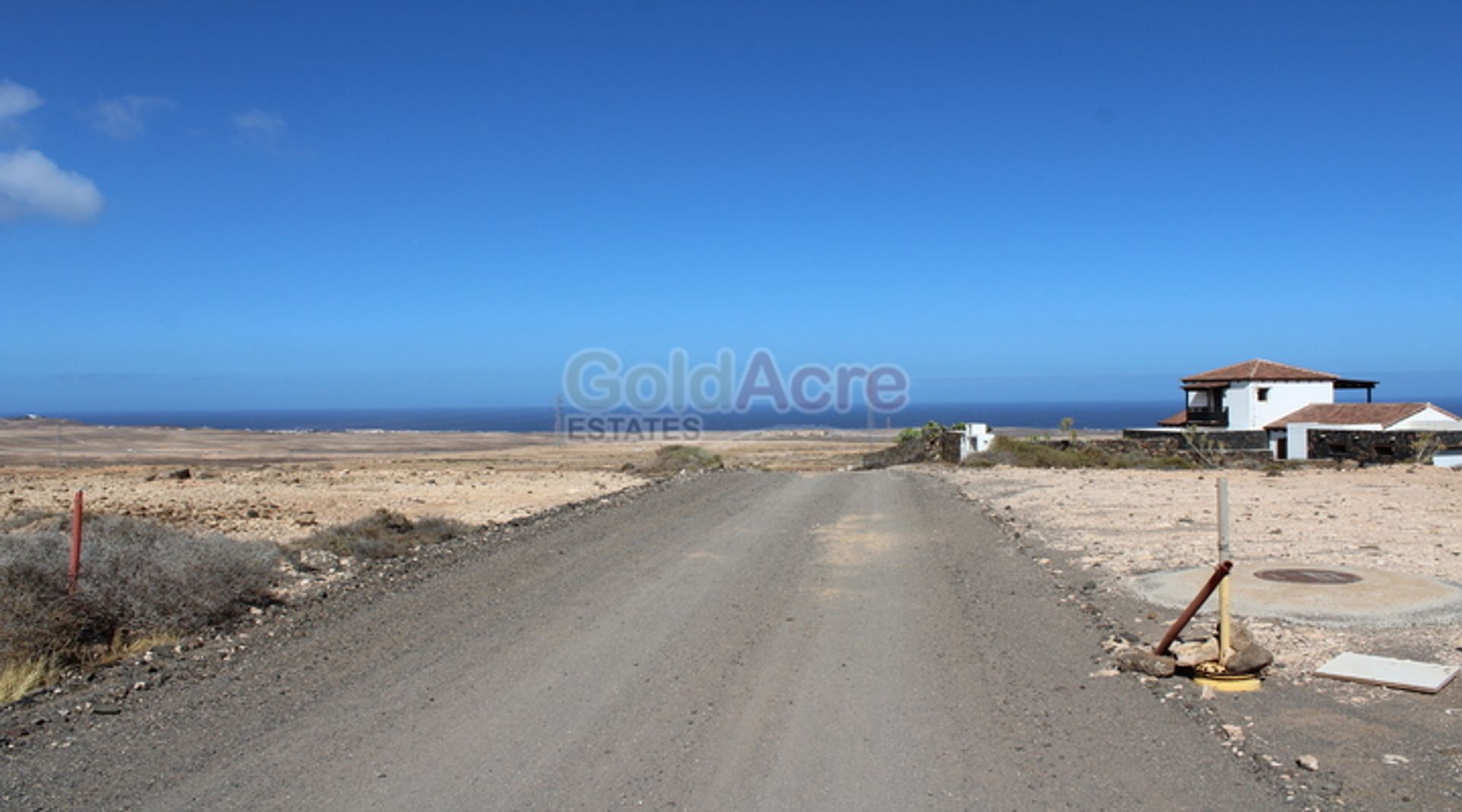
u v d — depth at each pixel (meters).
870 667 8.29
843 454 59.88
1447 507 19.00
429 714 7.21
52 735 6.91
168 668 8.80
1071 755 6.07
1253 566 12.30
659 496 24.64
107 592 10.04
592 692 7.71
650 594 11.74
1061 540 15.77
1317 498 21.45
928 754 6.16
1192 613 7.81
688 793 5.61
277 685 8.16
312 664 8.83
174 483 34.00
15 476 37.59
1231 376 52.44
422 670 8.48
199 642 9.92
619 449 72.62
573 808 5.43
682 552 15.07
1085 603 10.67
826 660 8.58
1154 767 5.82
